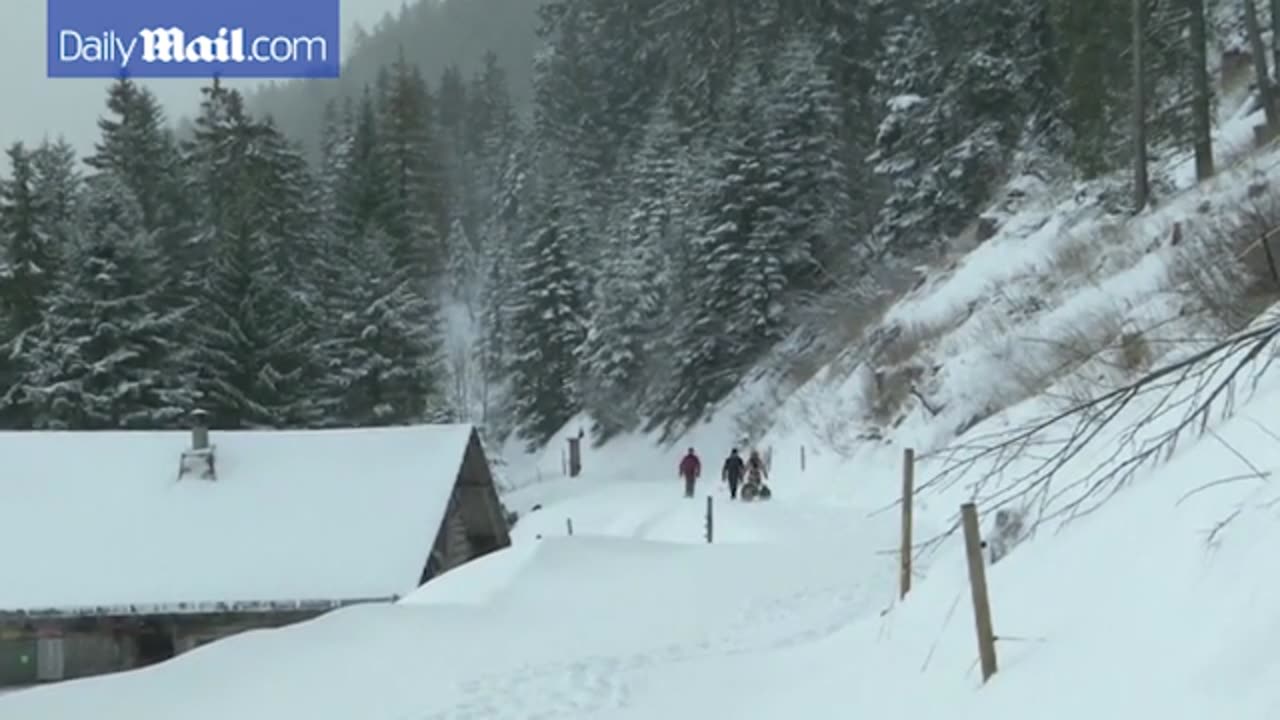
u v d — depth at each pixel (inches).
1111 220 1176.2
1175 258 816.9
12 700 399.5
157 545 994.7
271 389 1704.0
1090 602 242.4
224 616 965.2
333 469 1085.8
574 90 3312.0
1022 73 1603.1
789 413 1595.7
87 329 1519.4
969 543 255.6
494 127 3983.8
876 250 1814.7
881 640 334.3
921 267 1582.2
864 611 494.3
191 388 1569.9
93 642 947.3
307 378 1795.0
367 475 1079.0
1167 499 247.9
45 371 1503.4
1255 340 261.4
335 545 1002.7
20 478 1048.8
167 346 1547.7
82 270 1536.7
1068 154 1467.8
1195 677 182.7
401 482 1070.4
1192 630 195.3
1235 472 231.9
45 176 2190.0
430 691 403.5
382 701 393.1
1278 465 221.5
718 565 633.6
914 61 1825.8
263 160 2220.7
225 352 1699.1
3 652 934.4
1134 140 1175.6
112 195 1644.9
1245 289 516.4
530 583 592.1
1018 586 283.0
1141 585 226.7
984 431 749.3
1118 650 211.8
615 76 3179.1
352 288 1999.3
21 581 946.7
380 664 437.7
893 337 1380.4
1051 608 257.4
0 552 973.8
